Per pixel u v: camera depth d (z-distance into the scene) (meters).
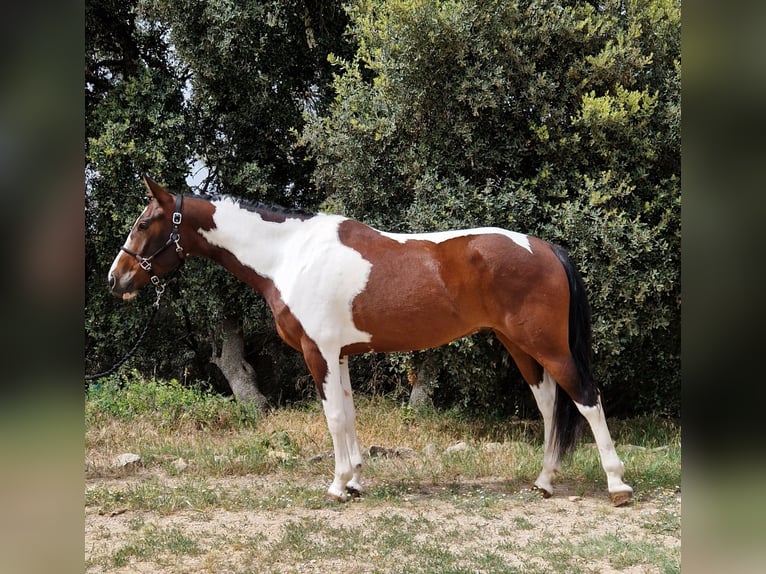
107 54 8.08
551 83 5.53
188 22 6.96
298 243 4.06
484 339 5.67
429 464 4.64
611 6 5.78
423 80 5.64
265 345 8.27
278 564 3.07
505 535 3.40
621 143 5.48
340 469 3.98
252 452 4.91
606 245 5.16
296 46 7.84
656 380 6.30
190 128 7.41
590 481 4.29
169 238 4.15
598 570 2.93
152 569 3.03
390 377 7.28
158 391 6.29
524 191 5.40
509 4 5.43
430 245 3.90
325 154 6.36
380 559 3.10
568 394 3.82
